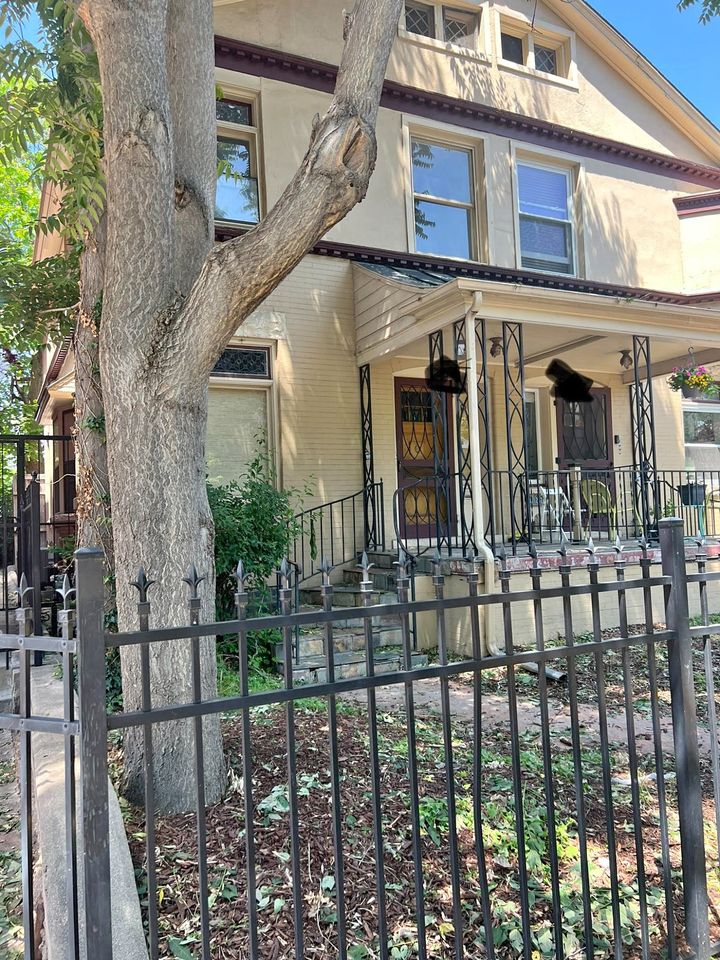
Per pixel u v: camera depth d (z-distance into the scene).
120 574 3.12
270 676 5.46
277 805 3.02
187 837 2.79
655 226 11.53
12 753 4.40
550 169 10.76
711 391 9.52
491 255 9.89
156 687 3.02
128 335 3.09
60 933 2.13
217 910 2.40
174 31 3.61
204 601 3.18
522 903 2.17
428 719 4.62
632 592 8.02
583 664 6.35
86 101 4.37
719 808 2.54
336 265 8.77
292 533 6.71
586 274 10.70
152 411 3.10
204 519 3.28
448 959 2.31
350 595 7.40
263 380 8.23
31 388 16.08
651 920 2.65
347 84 3.08
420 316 7.40
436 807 3.12
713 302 11.41
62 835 2.57
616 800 3.50
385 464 8.94
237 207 8.34
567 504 9.74
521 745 4.22
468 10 10.20
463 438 9.74
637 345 9.11
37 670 5.16
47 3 3.75
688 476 10.52
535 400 10.92
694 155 12.15
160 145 3.12
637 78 11.42
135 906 2.27
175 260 3.30
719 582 8.87
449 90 9.74
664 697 5.43
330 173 2.93
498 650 6.63
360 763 3.59
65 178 4.75
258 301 3.04
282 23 8.54
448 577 6.97
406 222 9.30
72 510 11.47
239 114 8.44
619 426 11.34
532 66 10.58
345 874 2.61
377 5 3.07
